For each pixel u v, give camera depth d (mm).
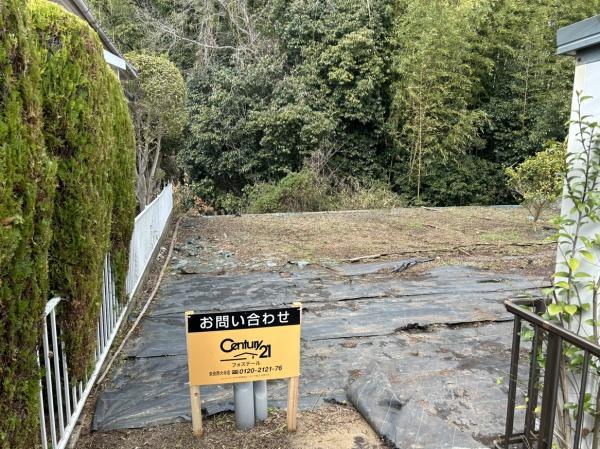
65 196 2008
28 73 1396
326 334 3441
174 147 10352
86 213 2104
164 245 6629
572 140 1735
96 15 12586
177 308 4039
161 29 13344
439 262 5621
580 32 1621
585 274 1659
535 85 11773
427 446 2027
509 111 12023
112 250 3096
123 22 13422
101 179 2340
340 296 4328
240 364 2109
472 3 10539
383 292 4445
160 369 2883
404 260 5688
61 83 1962
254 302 4191
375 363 2916
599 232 1647
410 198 11930
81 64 2115
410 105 11125
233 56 12750
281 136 11312
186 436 2166
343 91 11680
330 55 11617
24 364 1418
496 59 12070
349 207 10414
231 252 6207
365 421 2295
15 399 1384
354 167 12023
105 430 2238
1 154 1199
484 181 12125
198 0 13602
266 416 2275
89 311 2209
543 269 5277
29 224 1364
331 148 11656
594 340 1579
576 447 1493
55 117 1945
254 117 11391
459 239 6895
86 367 2236
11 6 1281
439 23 10445
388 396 2387
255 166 11750
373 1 11922
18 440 1384
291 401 2166
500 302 4152
